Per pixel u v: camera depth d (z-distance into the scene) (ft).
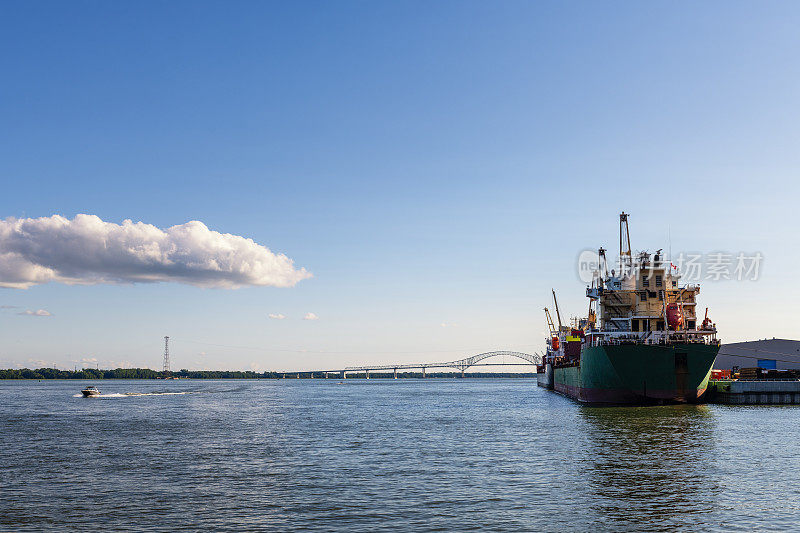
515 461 170.50
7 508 122.62
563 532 104.47
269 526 109.29
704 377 298.76
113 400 546.67
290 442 220.23
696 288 340.39
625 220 419.33
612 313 356.59
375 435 240.53
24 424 296.71
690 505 119.85
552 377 604.08
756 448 182.50
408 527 107.76
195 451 198.18
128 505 124.47
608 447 189.47
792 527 105.60
